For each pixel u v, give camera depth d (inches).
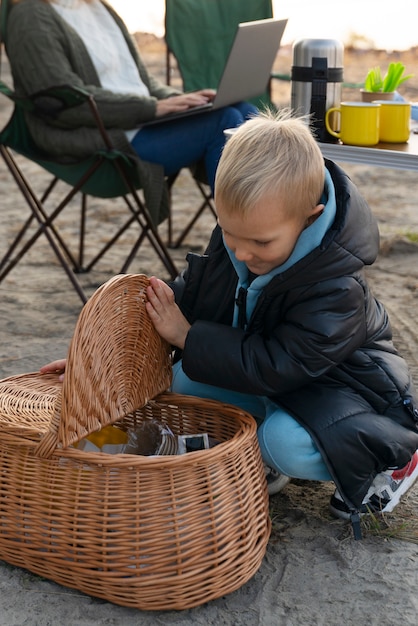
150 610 79.0
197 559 78.4
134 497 77.6
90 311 78.2
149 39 446.0
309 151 82.7
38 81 148.6
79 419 78.2
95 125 147.6
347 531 90.8
